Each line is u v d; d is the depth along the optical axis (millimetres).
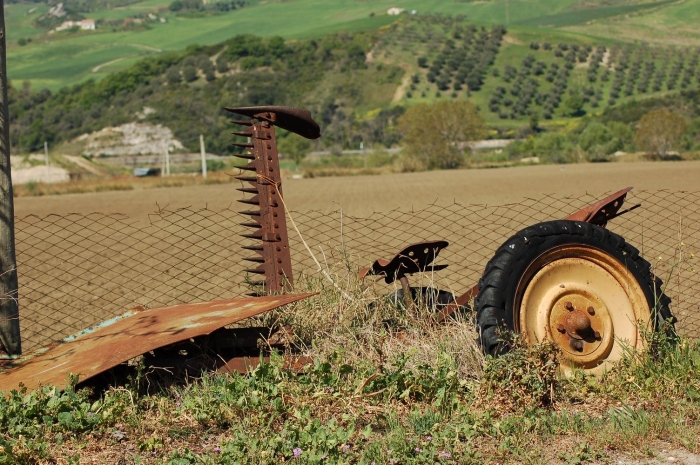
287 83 142375
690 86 151500
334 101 139625
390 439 4672
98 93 133250
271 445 4562
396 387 5414
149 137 116000
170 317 5875
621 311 5871
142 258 13766
